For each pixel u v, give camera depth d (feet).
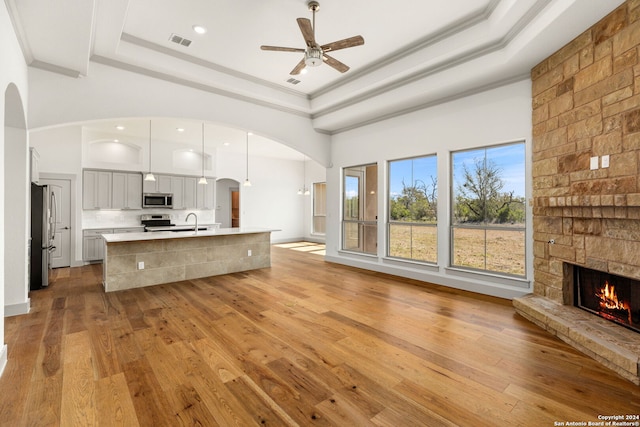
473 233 14.30
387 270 17.74
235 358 7.86
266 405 6.02
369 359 7.80
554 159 10.57
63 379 6.87
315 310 11.50
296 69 10.78
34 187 14.49
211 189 27.61
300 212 36.22
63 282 15.88
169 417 5.66
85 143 21.33
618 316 8.72
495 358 7.82
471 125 13.85
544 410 5.83
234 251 18.33
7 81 7.66
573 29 9.15
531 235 12.03
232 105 16.16
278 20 10.84
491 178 13.65
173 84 14.15
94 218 22.31
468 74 12.32
